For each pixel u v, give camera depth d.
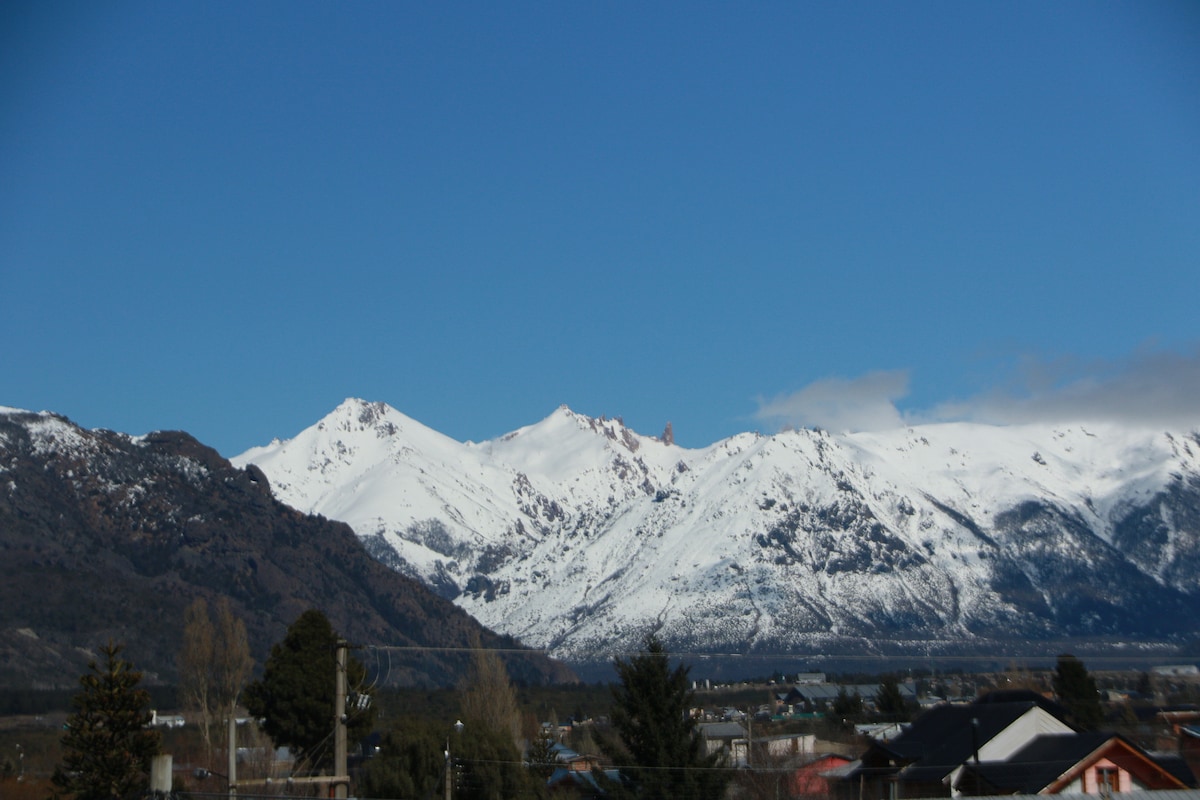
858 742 105.50
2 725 144.88
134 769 71.62
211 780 73.31
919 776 68.56
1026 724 70.00
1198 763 70.81
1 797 83.69
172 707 141.38
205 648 100.56
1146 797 53.78
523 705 149.00
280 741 96.31
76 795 73.50
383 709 121.62
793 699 156.88
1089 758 63.25
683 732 68.00
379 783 79.19
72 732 72.25
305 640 97.88
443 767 80.56
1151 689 100.81
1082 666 89.94
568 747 110.38
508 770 81.62
